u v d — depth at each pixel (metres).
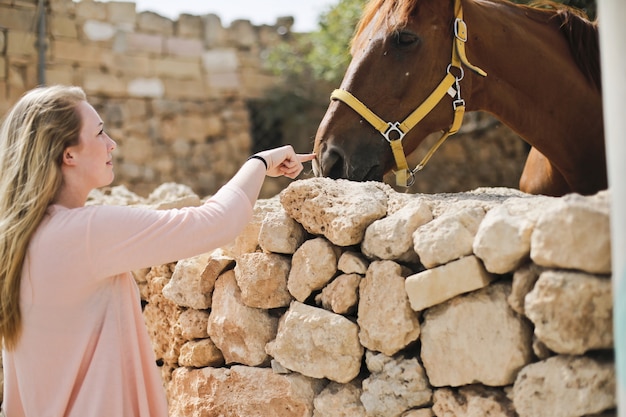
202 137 10.77
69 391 1.86
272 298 2.37
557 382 1.71
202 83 10.80
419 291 1.96
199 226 1.91
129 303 1.95
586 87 3.01
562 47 3.03
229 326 2.46
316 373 2.20
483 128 9.23
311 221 2.26
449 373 1.94
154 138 10.44
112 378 1.85
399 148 2.85
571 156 3.09
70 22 9.80
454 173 10.20
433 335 1.97
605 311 1.66
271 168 2.23
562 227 1.68
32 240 1.87
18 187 1.90
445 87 2.88
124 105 10.27
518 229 1.80
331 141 2.84
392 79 2.85
